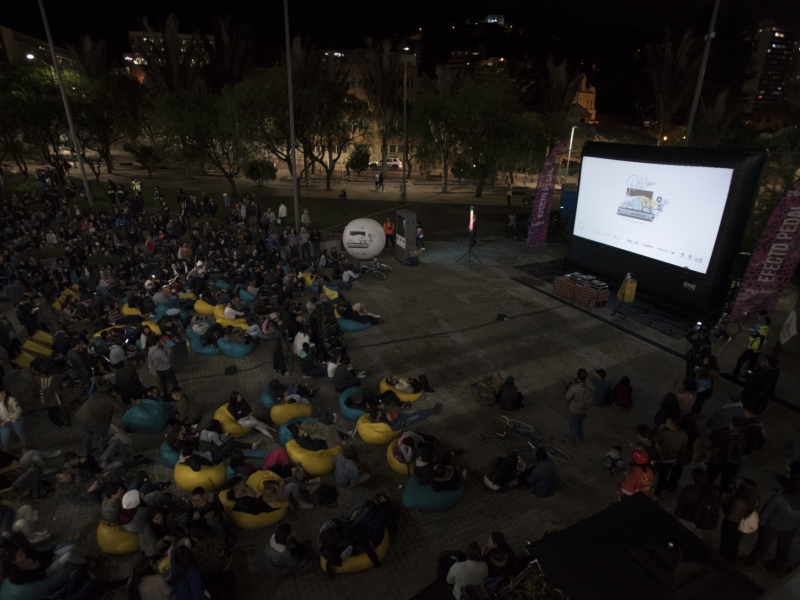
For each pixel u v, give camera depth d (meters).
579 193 18.78
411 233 21.02
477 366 12.85
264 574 7.02
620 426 10.31
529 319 15.75
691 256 14.88
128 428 10.09
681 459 7.88
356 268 20.12
